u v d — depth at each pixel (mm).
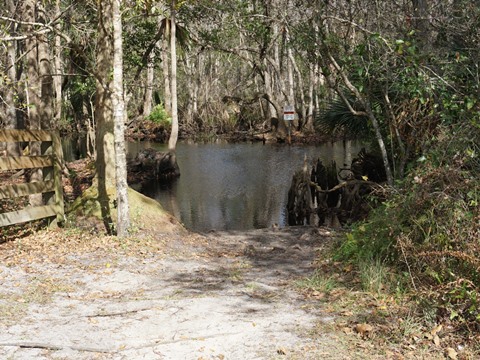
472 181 6012
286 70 44562
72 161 25094
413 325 4855
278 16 11406
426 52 8055
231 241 9344
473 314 4855
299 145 33094
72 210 9375
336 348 4496
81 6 12766
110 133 9836
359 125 12164
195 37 26469
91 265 7039
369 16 9266
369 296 5742
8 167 7930
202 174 21688
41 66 13969
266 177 20500
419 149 9094
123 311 5410
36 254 7383
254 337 4746
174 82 21891
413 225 6324
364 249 6922
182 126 45812
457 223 5707
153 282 6566
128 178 20125
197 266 7375
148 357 4371
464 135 6496
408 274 5848
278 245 9023
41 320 5102
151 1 10492
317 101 38438
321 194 13617
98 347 4520
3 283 6129
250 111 45938
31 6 12672
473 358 4328
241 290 6242
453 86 7734
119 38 8281
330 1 9562
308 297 5895
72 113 40125
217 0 23047
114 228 8898
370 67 9219
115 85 8305
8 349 4434
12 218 7898
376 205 9867
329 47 9656
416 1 8797
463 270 5367
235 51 35438
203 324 5062
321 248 8406
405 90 8609
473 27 7785
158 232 9055
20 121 19641
